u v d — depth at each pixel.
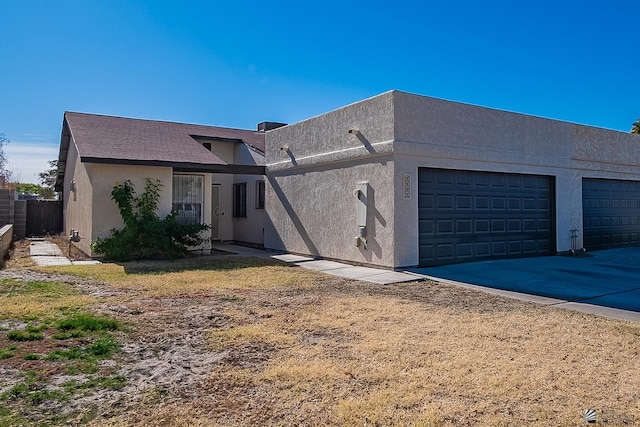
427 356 4.47
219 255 13.96
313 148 13.18
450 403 3.40
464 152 11.41
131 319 5.85
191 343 4.88
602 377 3.96
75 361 4.28
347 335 5.20
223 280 9.02
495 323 5.81
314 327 5.53
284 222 14.67
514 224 12.72
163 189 13.32
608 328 5.62
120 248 12.14
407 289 8.30
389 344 4.84
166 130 16.95
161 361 4.31
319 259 12.74
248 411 3.28
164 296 7.38
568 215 14.09
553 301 7.33
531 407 3.36
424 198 10.87
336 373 3.98
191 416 3.20
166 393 3.59
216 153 18.52
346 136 11.80
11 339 4.87
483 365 4.22
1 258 12.09
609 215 15.86
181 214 14.28
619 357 4.51
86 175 13.60
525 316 6.24
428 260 10.88
